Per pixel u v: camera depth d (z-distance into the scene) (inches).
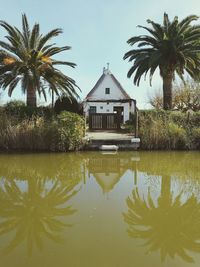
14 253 146.7
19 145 525.3
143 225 184.9
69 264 134.8
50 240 161.9
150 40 772.0
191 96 1262.3
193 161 439.2
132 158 468.1
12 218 199.6
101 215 203.8
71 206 224.8
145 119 593.9
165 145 554.9
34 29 713.0
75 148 534.6
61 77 731.4
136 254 145.2
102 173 355.6
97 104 1182.3
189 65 781.3
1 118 549.0
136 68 797.2
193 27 751.1
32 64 716.0
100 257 141.9
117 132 742.5
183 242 160.1
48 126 528.4
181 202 234.8
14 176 337.7
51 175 344.2
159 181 309.3
